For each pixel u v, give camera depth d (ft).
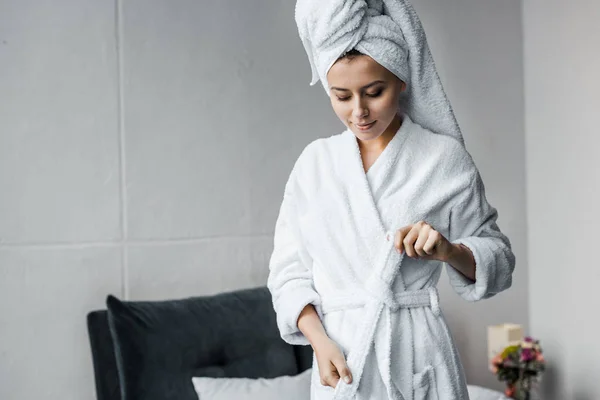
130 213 9.01
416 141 4.80
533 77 10.28
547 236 10.12
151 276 9.09
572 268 9.59
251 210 9.53
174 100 9.20
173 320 8.20
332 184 4.78
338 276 4.70
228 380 7.80
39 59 8.68
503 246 4.72
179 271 9.20
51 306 8.68
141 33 9.08
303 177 4.91
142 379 7.83
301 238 4.89
